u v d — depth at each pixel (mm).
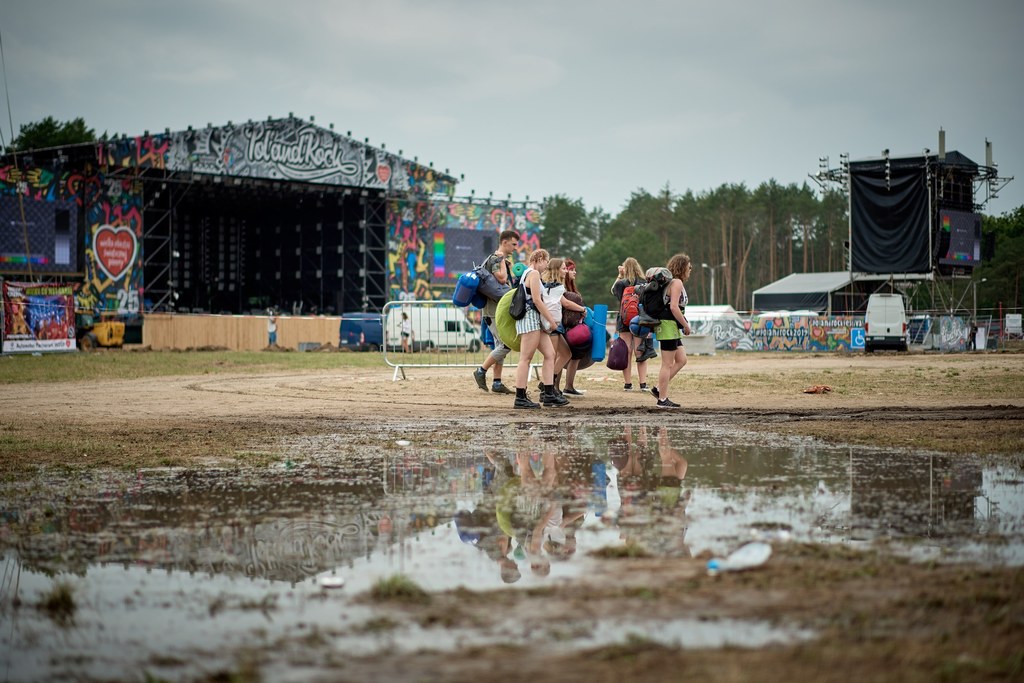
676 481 5035
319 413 9273
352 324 40125
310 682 2213
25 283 28203
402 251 56375
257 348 41156
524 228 60188
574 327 10609
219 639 2541
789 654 2314
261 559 3424
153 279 53656
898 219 39719
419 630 2576
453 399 10883
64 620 2727
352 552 3510
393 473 5457
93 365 21594
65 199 44969
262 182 51344
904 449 6289
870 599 2773
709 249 89000
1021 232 70250
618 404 10148
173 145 47062
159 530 3961
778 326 38438
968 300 65875
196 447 6707
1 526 4086
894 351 32781
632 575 3096
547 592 2914
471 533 3812
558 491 4770
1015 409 8938
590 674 2207
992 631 2475
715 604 2752
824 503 4359
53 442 7008
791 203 85938
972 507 4258
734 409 9352
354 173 53656
